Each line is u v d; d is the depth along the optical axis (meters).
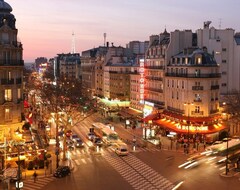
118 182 55.53
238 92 94.12
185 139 82.31
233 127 89.19
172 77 90.81
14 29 68.56
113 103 127.88
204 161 67.31
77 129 101.69
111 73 135.38
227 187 52.78
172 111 91.25
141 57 120.25
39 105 138.50
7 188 51.75
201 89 84.69
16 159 58.75
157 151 75.94
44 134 86.31
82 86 159.00
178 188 52.34
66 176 58.44
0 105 65.81
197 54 85.19
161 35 101.62
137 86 117.75
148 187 53.16
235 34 108.12
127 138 88.38
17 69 68.56
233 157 68.88
